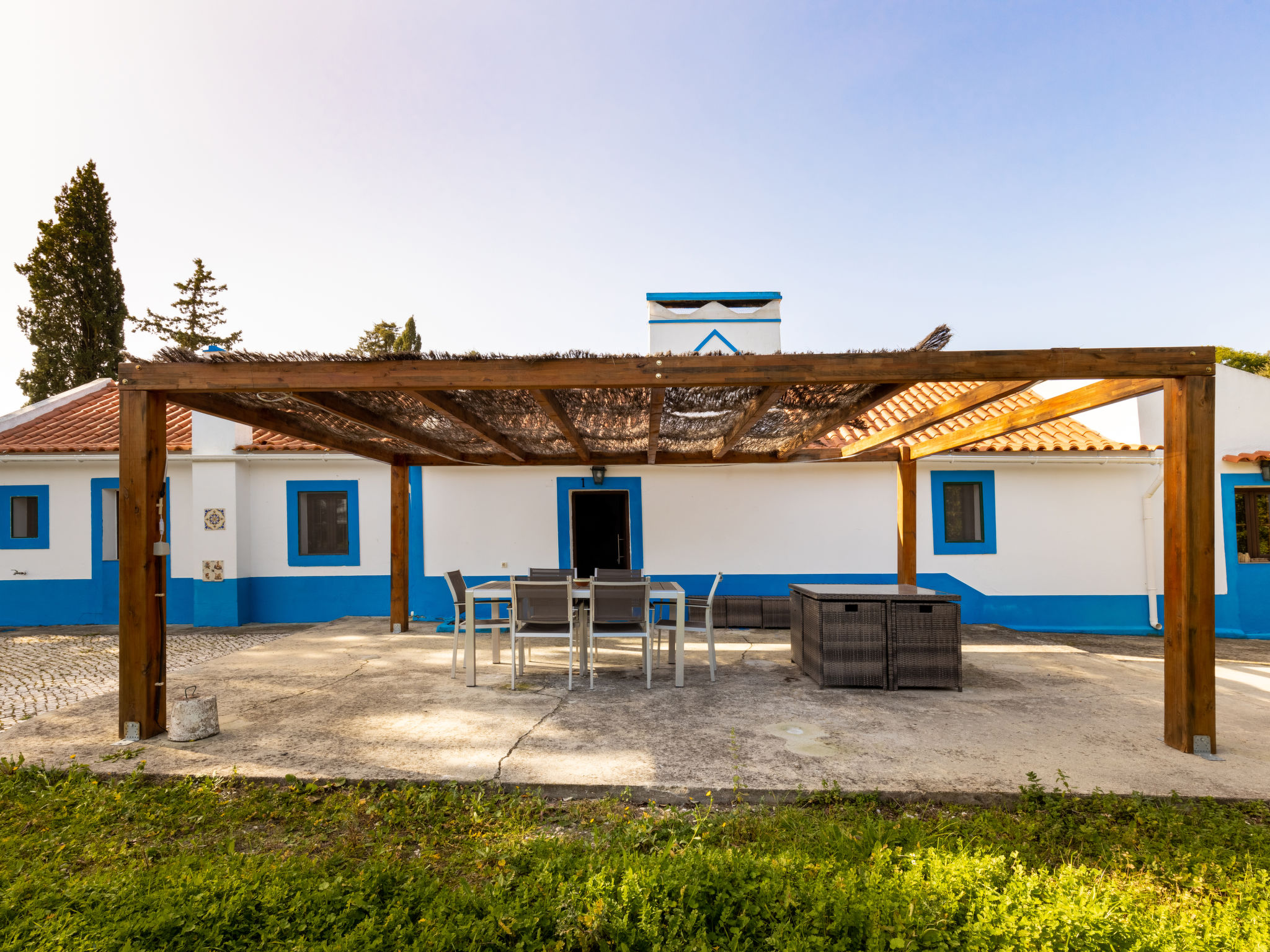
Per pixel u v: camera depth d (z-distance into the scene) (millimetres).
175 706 4773
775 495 11117
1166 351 4516
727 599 10172
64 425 12672
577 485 11148
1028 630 10828
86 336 24328
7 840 3391
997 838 3383
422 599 11070
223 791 4070
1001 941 2504
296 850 3406
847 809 3689
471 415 6324
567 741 4766
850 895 2740
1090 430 11609
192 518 11477
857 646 6297
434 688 6309
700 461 9273
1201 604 4516
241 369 4742
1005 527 10961
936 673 6211
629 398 5812
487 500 11148
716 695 6023
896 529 10992
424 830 3605
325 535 11547
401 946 2545
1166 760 4383
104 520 11727
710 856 3029
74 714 5465
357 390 4801
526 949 2562
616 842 3312
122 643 4816
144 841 3510
